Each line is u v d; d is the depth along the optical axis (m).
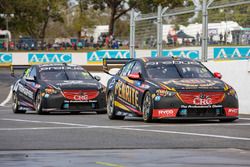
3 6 128.50
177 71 26.22
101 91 32.88
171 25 41.00
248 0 34.28
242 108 30.88
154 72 26.20
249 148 17.16
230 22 36.34
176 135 20.28
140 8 120.06
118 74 28.89
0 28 131.62
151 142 18.59
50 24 193.62
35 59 94.44
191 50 40.09
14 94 36.19
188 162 14.88
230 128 22.41
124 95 27.20
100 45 101.81
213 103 24.25
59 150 17.16
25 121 26.88
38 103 33.19
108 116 28.73
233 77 31.69
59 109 32.28
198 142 18.44
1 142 18.84
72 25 174.62
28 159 15.58
